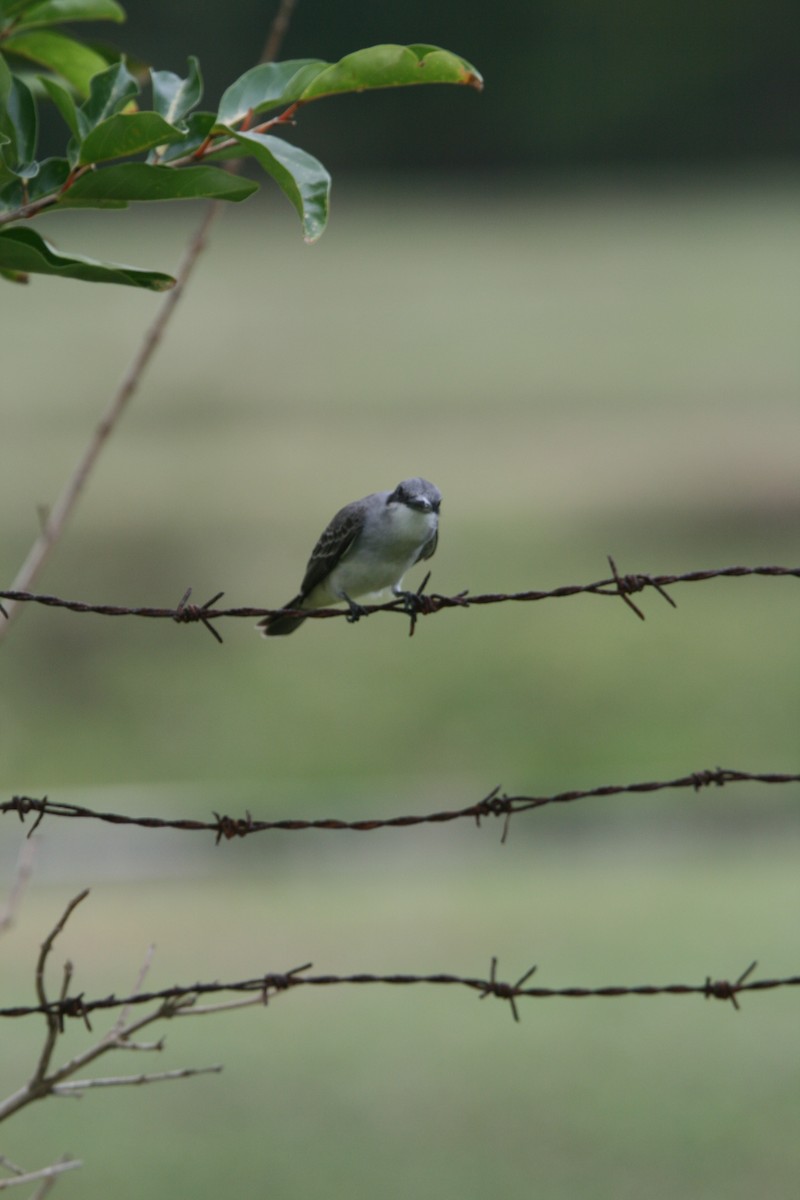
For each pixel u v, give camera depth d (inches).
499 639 908.0
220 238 2352.4
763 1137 357.1
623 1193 336.5
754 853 650.8
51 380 1514.5
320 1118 383.2
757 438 1217.4
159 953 527.5
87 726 850.1
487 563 986.7
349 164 3051.2
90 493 1124.5
